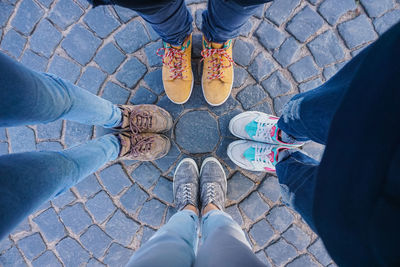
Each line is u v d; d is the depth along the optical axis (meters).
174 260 0.81
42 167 0.95
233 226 1.24
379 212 0.50
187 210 1.68
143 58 2.11
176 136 2.12
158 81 2.11
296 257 2.05
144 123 1.88
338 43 2.04
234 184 2.11
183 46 1.83
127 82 2.12
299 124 1.26
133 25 2.10
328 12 2.03
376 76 0.56
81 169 1.24
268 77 2.09
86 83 2.11
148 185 2.11
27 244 2.07
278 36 2.07
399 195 0.47
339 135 0.64
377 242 0.50
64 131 2.11
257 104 2.10
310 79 2.08
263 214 2.08
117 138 1.76
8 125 0.91
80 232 2.08
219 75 1.92
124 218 2.09
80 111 1.31
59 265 2.05
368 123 0.55
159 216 2.10
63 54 2.10
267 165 1.93
